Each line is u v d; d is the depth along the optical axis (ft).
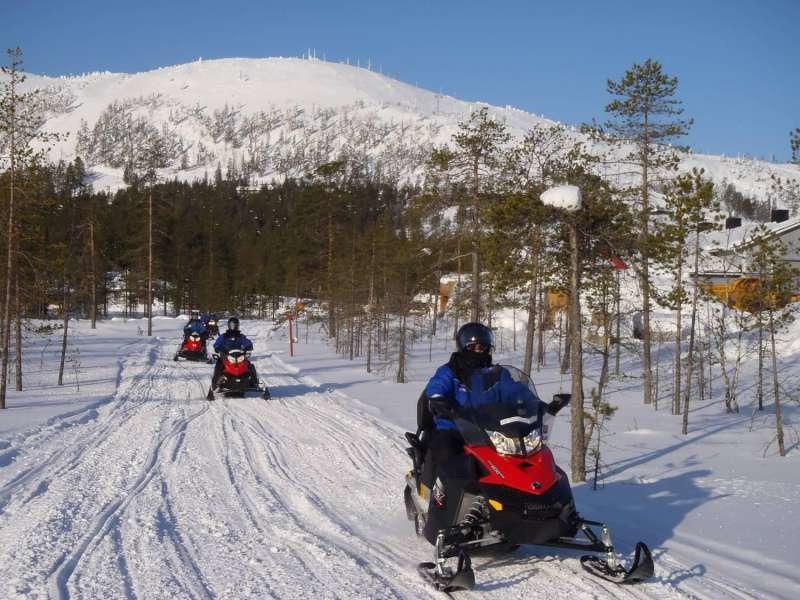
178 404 52.16
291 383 69.67
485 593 16.81
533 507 16.63
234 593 16.48
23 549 19.17
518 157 61.00
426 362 101.91
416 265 81.25
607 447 41.86
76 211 130.52
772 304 47.83
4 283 56.95
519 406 18.01
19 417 43.39
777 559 19.17
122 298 234.17
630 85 68.13
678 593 16.62
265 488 27.27
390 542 20.94
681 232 52.31
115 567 18.02
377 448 36.47
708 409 64.80
